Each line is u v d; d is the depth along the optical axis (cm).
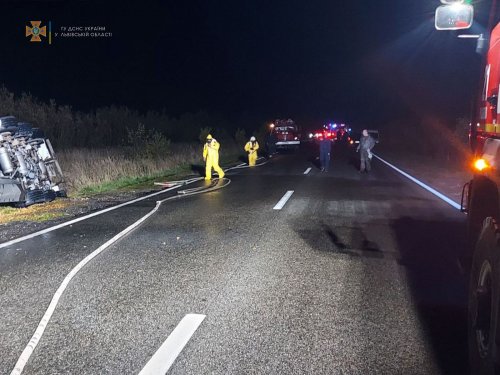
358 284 601
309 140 5116
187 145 3228
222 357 418
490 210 443
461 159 2417
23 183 1198
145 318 500
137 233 888
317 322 489
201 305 534
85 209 1180
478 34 491
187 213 1095
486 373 352
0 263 698
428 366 402
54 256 731
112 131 2975
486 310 370
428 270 658
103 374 391
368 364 406
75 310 522
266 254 737
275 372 394
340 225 948
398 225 948
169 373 393
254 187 1574
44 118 2461
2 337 461
